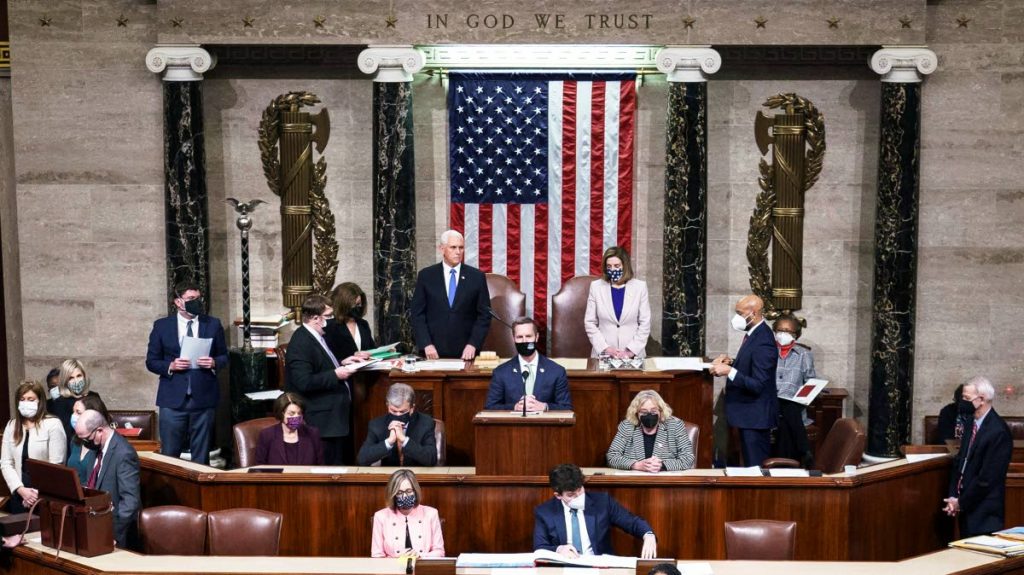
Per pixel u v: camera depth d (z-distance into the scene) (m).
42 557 7.43
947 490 9.16
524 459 8.41
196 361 10.41
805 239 12.42
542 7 11.57
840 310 12.48
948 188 12.05
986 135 11.96
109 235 12.21
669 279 11.95
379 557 7.51
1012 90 11.92
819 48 12.04
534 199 12.37
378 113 11.78
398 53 11.62
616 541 8.44
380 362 10.04
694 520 8.43
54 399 9.88
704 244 11.91
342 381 9.78
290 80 12.37
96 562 7.26
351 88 12.38
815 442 11.84
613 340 10.88
